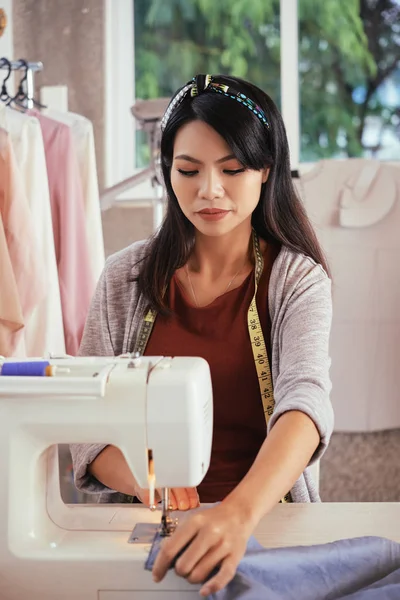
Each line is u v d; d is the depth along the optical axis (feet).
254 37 9.83
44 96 8.68
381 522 3.86
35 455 3.52
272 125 4.47
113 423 3.43
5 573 3.43
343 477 9.31
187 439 3.42
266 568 3.17
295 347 4.29
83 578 3.39
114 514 3.88
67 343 7.53
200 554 3.11
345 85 9.80
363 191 8.66
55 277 7.16
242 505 3.29
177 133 4.33
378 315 8.78
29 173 7.05
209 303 4.84
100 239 7.98
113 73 9.80
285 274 4.72
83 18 9.57
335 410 8.92
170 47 9.93
